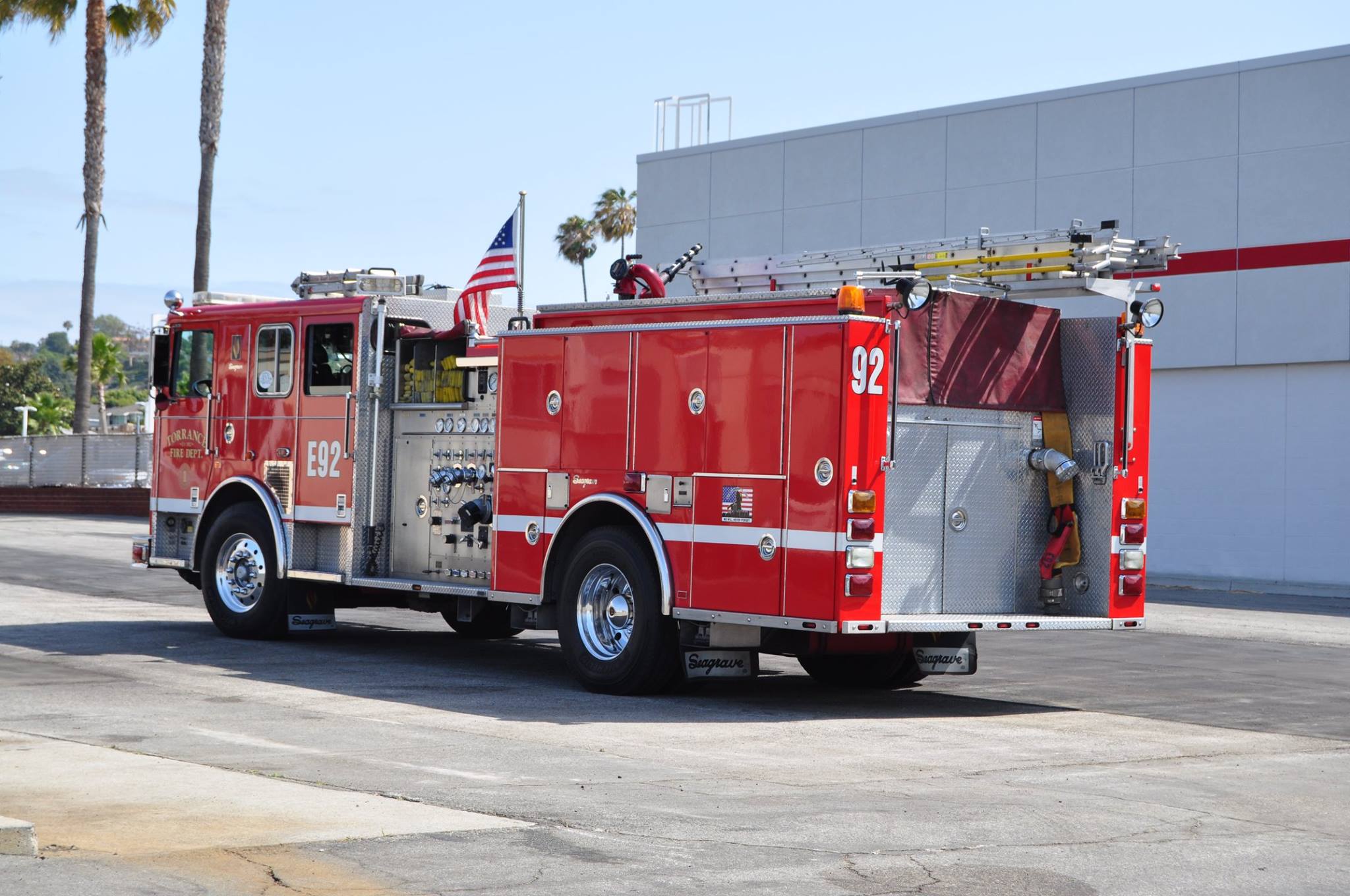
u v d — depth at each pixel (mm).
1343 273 25078
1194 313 26656
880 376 9766
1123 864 6031
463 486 12352
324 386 13086
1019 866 5934
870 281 11492
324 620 13547
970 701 11188
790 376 9906
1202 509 26859
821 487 9711
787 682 12078
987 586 10812
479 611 12328
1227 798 7484
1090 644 15750
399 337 12938
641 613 10555
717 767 7992
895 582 10305
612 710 10055
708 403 10312
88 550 26266
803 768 8031
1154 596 23406
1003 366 10734
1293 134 25547
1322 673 13500
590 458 11000
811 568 9727
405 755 8094
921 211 30109
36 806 6562
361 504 12820
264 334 13609
